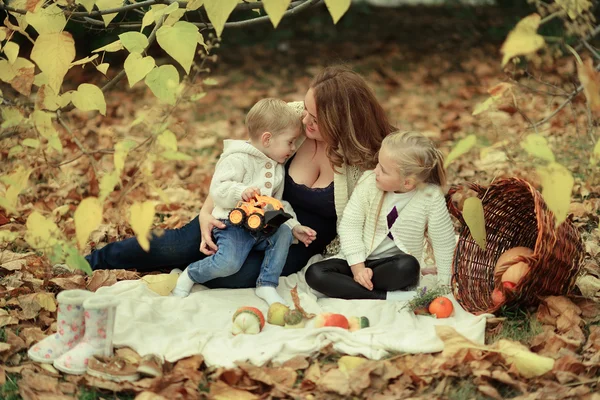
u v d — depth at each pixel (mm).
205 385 2850
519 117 6934
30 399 2734
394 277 3564
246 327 3227
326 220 3926
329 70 3701
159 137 2891
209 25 3656
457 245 3672
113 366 2887
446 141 6930
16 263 3957
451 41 10766
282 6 2479
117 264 3883
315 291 3713
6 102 3482
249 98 8609
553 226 3193
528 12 11273
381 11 11984
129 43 3201
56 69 3182
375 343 3074
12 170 3410
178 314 3424
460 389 2801
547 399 2697
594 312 3406
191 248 3838
